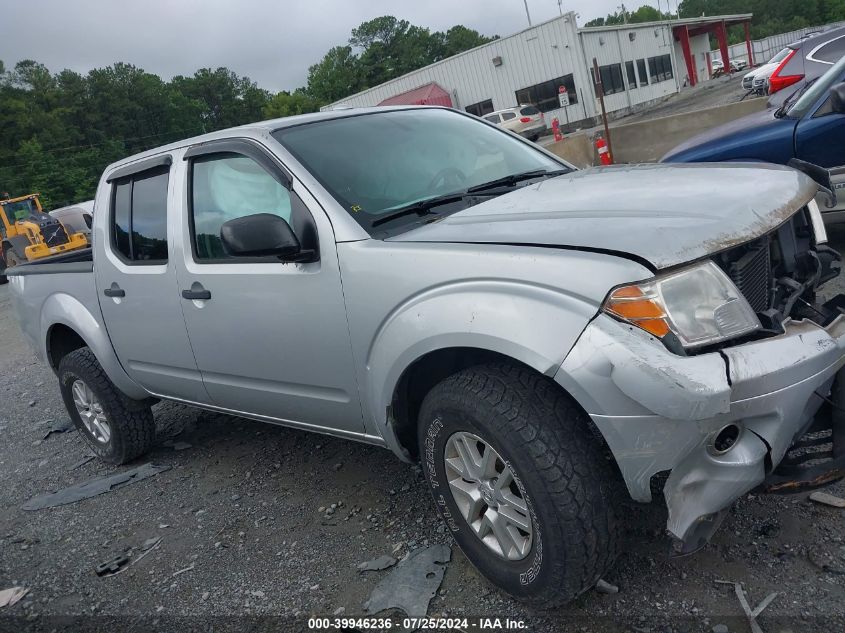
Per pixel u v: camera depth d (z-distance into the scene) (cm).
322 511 351
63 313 443
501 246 236
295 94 9956
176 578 320
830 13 9600
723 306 212
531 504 227
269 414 349
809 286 272
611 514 225
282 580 300
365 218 283
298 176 298
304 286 290
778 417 208
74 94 8756
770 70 1864
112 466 475
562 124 3297
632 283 206
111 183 410
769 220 238
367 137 335
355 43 9288
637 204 249
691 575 252
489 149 365
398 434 282
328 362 293
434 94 3456
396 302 256
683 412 195
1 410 668
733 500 217
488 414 230
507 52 3322
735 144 568
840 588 231
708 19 4597
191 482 420
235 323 326
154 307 371
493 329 224
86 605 313
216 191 338
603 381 205
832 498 276
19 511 430
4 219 2184
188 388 386
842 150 526
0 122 7706
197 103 10312
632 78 3659
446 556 290
